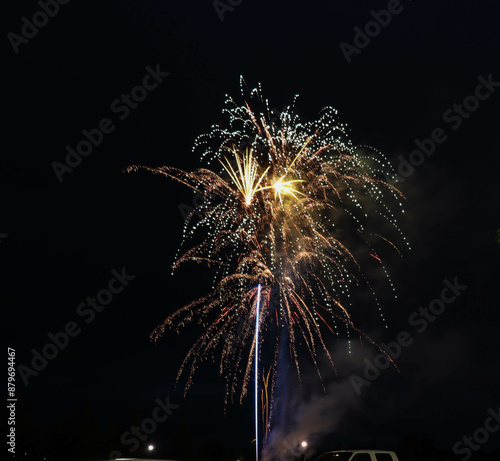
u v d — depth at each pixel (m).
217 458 52.50
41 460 51.41
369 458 19.94
